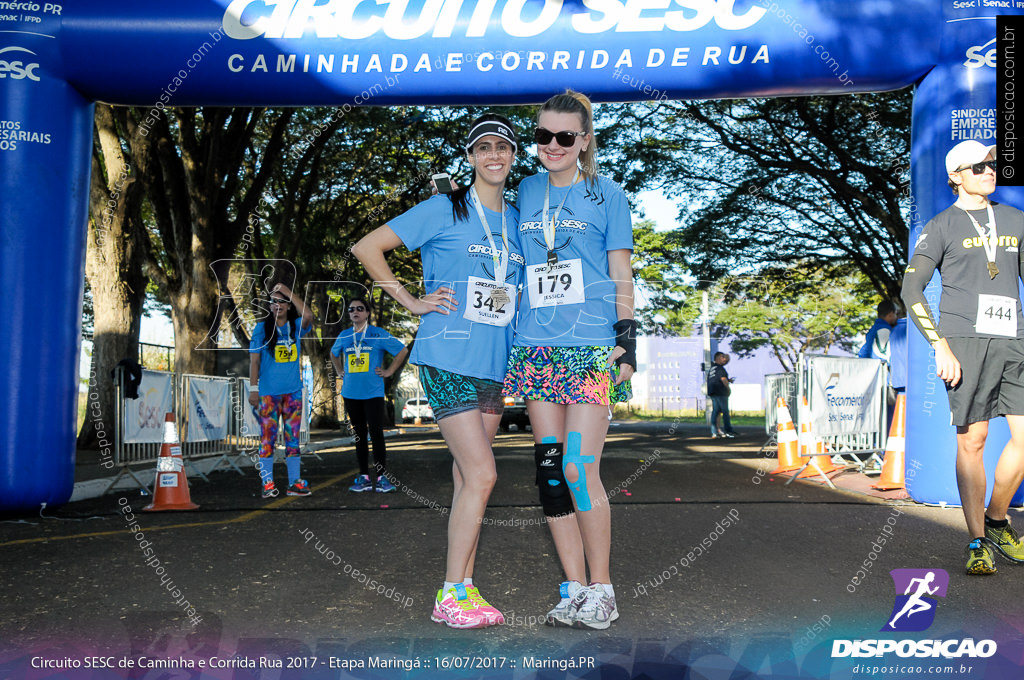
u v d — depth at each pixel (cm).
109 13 566
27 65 540
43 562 379
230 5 580
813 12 562
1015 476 364
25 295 522
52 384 531
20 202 526
